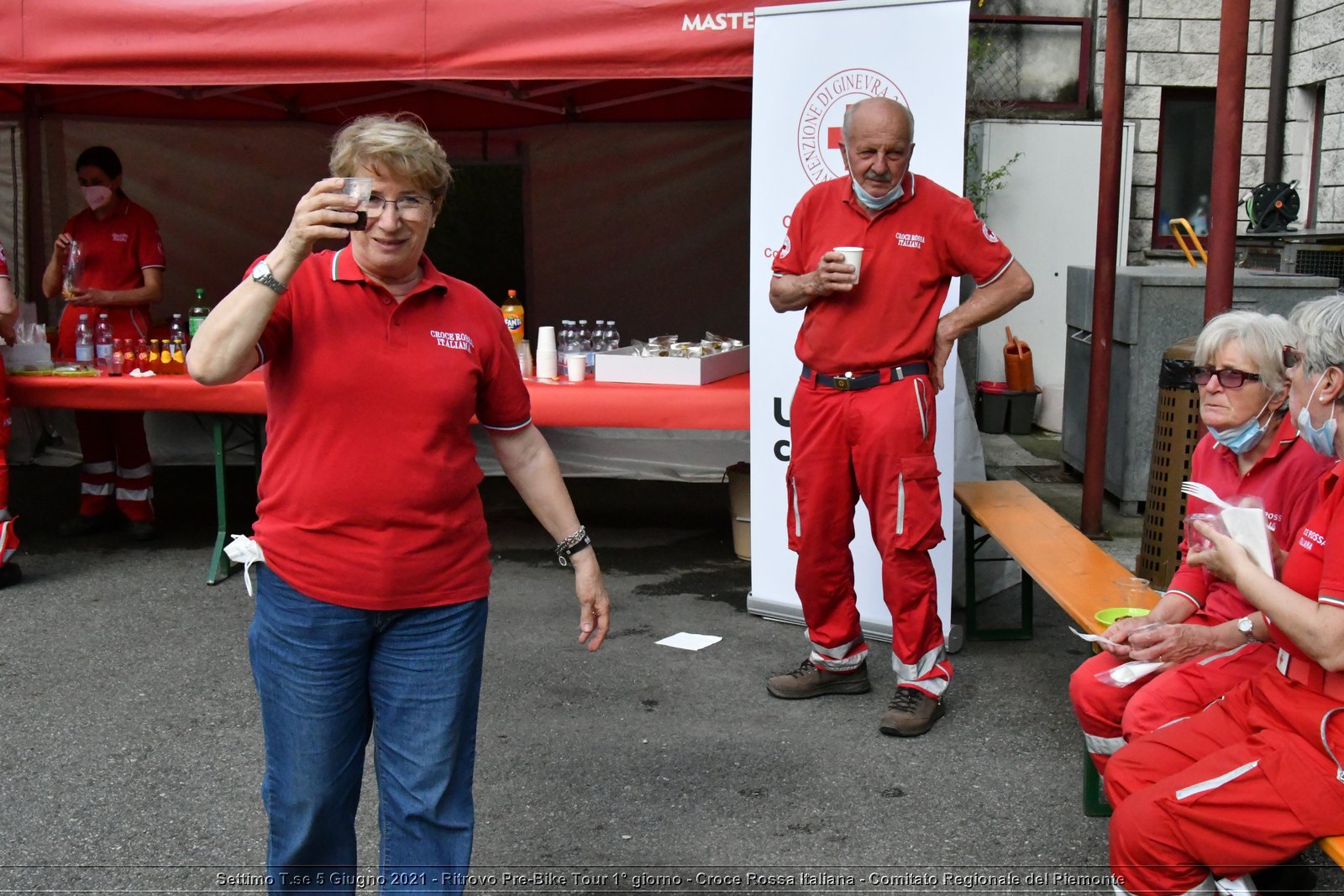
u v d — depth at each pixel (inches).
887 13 177.9
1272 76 393.4
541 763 149.6
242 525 272.4
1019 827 132.6
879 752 152.4
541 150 347.6
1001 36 400.5
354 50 213.8
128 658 188.2
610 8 205.2
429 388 92.2
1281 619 89.7
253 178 346.9
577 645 193.6
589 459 319.3
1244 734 99.2
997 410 371.9
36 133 330.6
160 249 265.4
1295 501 109.3
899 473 152.3
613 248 350.0
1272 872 116.5
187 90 322.0
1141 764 102.5
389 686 96.1
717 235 344.5
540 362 229.6
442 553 94.4
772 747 154.4
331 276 92.5
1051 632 200.5
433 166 90.0
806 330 157.9
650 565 242.2
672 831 132.5
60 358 265.1
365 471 91.4
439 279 95.5
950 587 186.4
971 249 150.3
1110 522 262.8
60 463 329.1
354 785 98.2
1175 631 112.0
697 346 235.9
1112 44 243.6
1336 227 361.4
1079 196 380.5
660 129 341.7
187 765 150.1
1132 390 263.7
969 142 378.0
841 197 155.3
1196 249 400.8
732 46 201.5
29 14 220.8
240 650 192.2
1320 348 96.0
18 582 228.4
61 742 156.7
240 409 225.8
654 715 164.7
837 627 167.6
